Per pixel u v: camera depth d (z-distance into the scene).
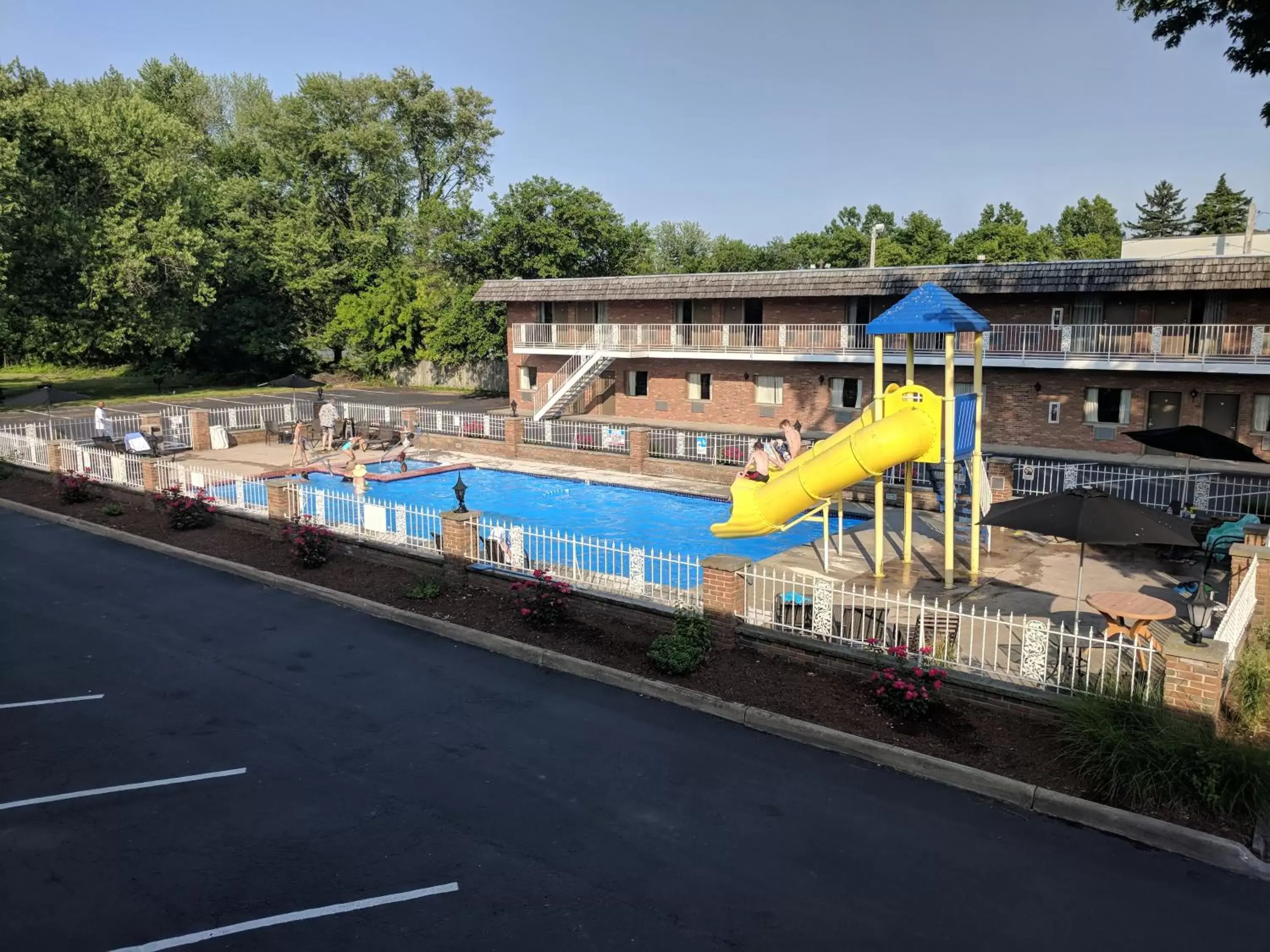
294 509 18.03
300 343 62.62
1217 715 8.58
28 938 6.41
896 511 21.16
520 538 14.44
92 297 44.41
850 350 35.34
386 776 8.92
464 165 72.31
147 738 9.77
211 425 35.16
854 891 7.02
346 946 6.36
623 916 6.71
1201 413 29.72
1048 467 21.30
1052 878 7.18
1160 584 14.78
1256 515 17.36
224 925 6.59
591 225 52.12
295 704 10.68
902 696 9.82
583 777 8.88
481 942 6.41
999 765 8.80
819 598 11.36
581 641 12.40
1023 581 15.17
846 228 67.94
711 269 71.25
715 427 39.75
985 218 83.06
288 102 65.44
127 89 69.88
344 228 65.94
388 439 32.31
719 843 7.71
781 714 10.00
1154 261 28.80
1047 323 32.41
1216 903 6.85
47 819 8.09
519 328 45.28
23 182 40.88
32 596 15.05
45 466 25.48
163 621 13.77
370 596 14.62
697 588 14.03
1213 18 16.38
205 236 50.84
